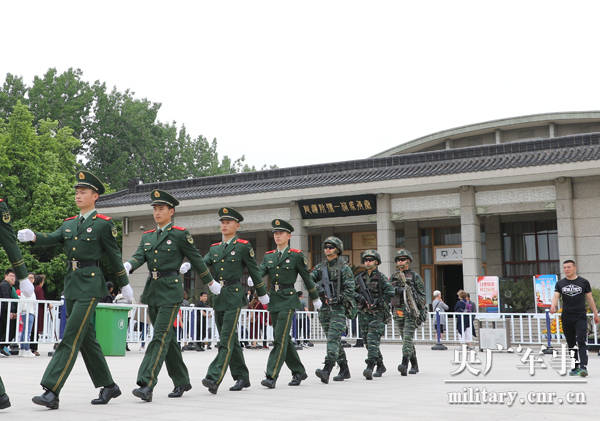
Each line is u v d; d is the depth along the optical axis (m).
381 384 8.27
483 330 15.43
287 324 7.91
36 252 32.03
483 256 24.11
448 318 19.88
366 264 9.38
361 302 9.20
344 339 19.33
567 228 20.33
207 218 26.83
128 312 14.52
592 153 19.45
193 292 27.33
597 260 20.02
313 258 27.12
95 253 6.02
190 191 27.31
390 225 23.17
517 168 20.08
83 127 48.53
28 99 46.31
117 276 6.23
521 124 25.45
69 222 6.13
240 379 7.57
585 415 5.47
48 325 13.00
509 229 23.98
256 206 25.77
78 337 5.83
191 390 7.47
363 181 22.41
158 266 6.59
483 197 21.89
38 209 30.98
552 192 20.89
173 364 6.74
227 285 7.44
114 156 49.16
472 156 22.45
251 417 5.25
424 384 8.24
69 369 5.75
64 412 5.49
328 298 8.50
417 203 22.86
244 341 16.88
